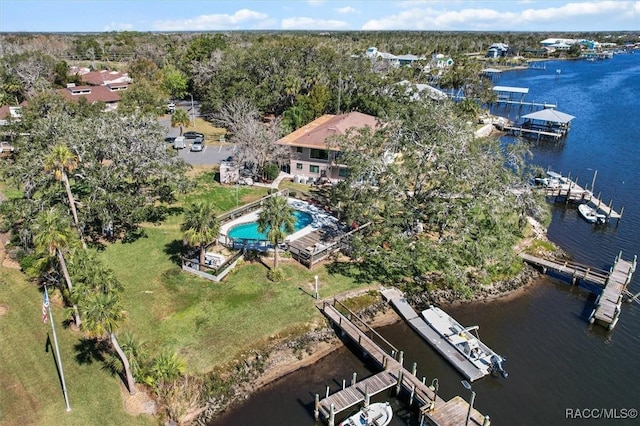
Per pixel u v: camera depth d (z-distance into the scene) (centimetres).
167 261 4122
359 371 3216
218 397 2922
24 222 4147
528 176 4850
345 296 3806
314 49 10125
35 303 3534
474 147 4512
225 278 3909
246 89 8612
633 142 8831
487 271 4084
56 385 2809
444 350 3341
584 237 5222
